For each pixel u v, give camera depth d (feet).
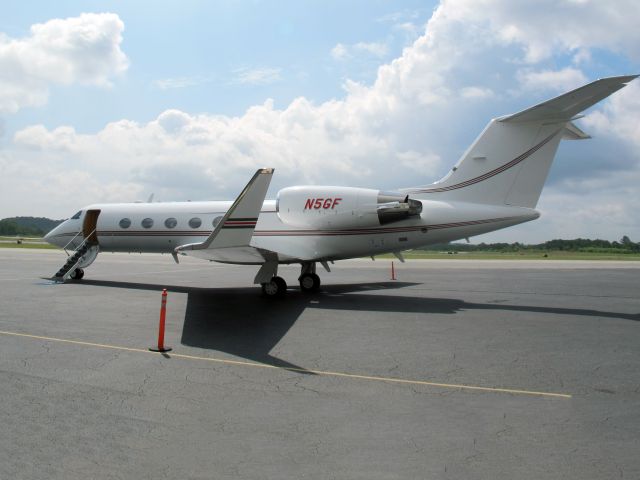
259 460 13.01
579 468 12.59
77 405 17.06
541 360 23.79
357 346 26.55
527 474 12.25
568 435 14.75
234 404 17.35
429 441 14.26
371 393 18.70
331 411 16.72
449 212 43.47
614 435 14.75
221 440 14.28
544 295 50.01
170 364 22.59
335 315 36.40
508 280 67.82
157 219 55.83
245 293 49.29
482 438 14.49
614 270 91.04
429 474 12.24
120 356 23.91
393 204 43.57
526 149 42.01
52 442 14.02
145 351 25.02
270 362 23.16
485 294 50.47
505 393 18.78
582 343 27.58
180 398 17.94
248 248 35.60
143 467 12.56
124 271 78.38
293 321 33.86
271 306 40.60
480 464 12.80
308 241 46.98
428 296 48.29
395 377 20.85
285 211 48.03
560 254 249.14
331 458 13.15
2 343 26.32
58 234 62.85
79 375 20.65
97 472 12.26
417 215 43.93
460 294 50.19
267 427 15.28
